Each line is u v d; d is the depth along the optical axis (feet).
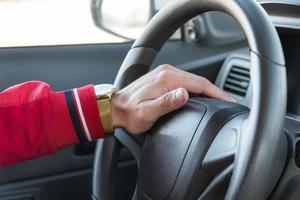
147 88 2.30
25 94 2.41
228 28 4.99
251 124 1.76
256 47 1.82
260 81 1.77
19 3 4.71
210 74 4.81
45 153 2.43
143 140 2.46
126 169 4.37
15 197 4.07
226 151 1.93
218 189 1.96
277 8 3.26
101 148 2.67
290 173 1.96
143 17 4.84
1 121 2.36
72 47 4.53
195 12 2.33
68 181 4.27
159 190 2.16
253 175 1.73
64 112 2.32
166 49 4.91
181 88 2.20
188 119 2.15
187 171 2.05
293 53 3.33
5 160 2.46
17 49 4.34
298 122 2.55
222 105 2.14
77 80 4.48
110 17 4.75
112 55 4.67
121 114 2.36
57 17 4.78
